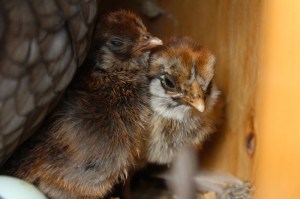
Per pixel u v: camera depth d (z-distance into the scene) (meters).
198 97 0.26
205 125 0.29
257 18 0.27
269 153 0.24
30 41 0.21
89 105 0.26
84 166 0.25
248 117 0.29
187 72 0.27
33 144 0.25
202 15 0.30
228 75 0.29
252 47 0.28
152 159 0.29
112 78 0.27
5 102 0.22
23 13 0.21
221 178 0.30
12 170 0.25
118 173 0.26
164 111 0.28
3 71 0.21
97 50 0.27
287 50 0.23
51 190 0.25
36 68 0.22
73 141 0.25
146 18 0.32
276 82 0.23
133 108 0.26
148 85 0.27
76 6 0.23
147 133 0.28
